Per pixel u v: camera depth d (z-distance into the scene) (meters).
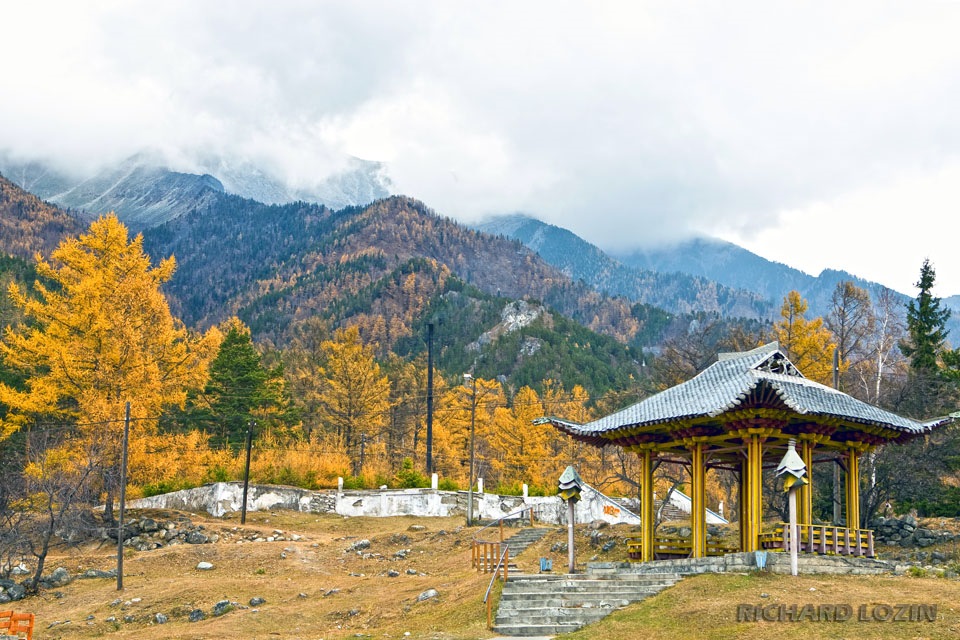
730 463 31.19
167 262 51.75
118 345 48.00
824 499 42.91
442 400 85.06
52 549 43.88
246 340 70.06
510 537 42.22
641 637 21.19
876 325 55.09
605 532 40.34
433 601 28.70
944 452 40.34
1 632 26.12
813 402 26.78
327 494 55.41
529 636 23.08
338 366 76.12
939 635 19.00
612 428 28.66
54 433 50.28
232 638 27.36
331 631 27.64
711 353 56.28
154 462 48.22
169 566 39.75
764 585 23.28
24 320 79.81
